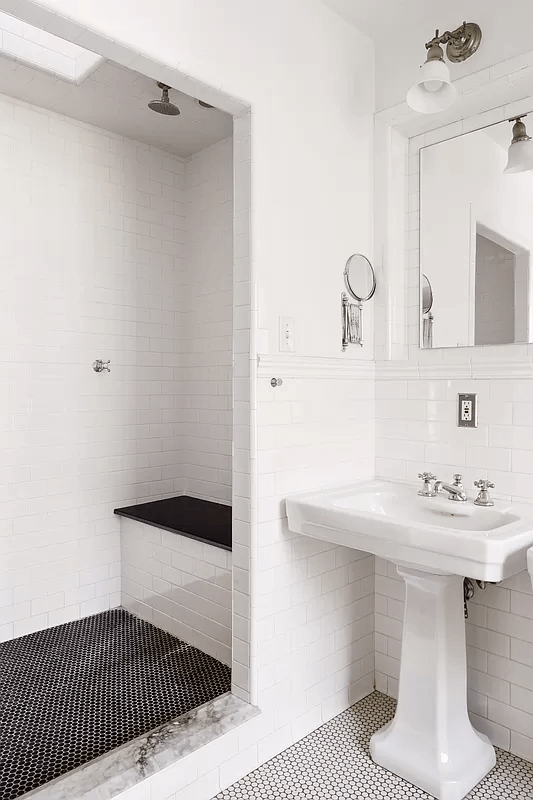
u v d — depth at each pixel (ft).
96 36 5.00
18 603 9.02
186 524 9.03
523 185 6.43
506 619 6.48
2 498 8.80
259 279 6.29
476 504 6.36
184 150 10.87
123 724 6.74
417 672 6.19
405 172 7.68
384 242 7.59
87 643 8.83
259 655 6.35
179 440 11.23
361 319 7.61
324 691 7.14
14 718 6.85
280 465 6.55
